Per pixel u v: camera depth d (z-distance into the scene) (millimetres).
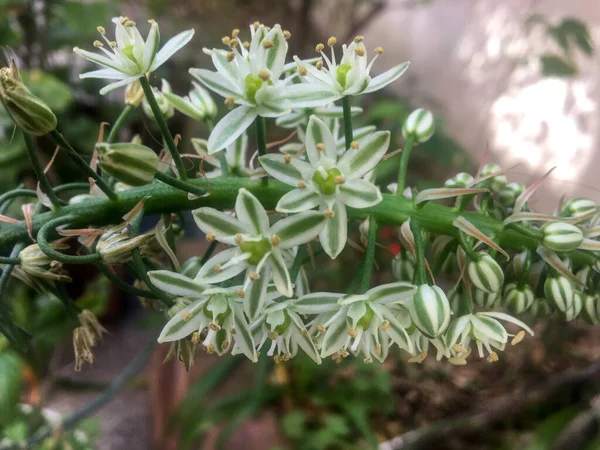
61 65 205
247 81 58
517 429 179
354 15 250
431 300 58
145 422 204
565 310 66
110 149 52
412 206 66
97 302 155
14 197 70
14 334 67
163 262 83
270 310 59
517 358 198
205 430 165
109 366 213
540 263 72
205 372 174
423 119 72
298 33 250
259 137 62
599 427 154
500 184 74
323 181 58
